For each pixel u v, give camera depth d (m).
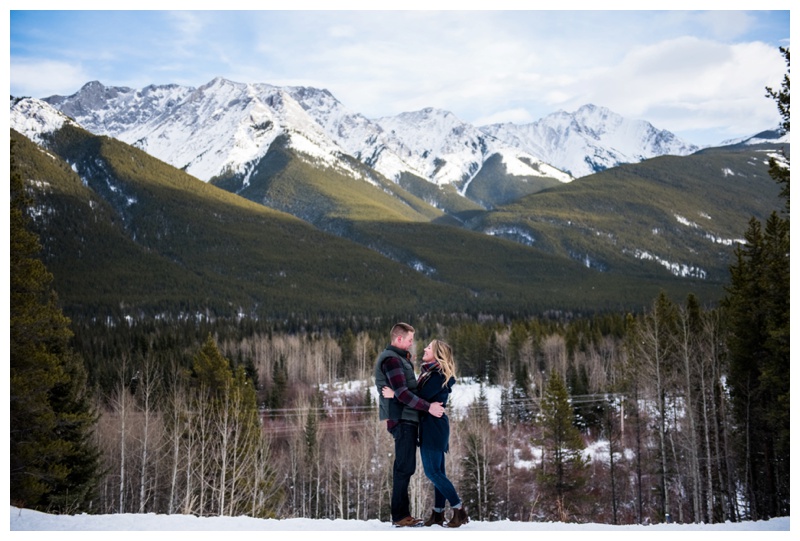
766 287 23.16
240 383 34.00
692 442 27.33
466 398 72.19
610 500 39.19
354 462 39.19
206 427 28.44
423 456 7.86
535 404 54.25
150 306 177.75
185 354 72.06
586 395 54.59
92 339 80.00
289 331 140.75
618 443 43.97
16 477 17.62
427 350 8.03
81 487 22.78
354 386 81.31
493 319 153.38
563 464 35.41
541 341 78.81
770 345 23.34
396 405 7.91
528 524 8.05
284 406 62.62
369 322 154.62
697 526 8.67
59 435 22.33
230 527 7.69
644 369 32.56
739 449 28.88
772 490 25.81
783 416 22.45
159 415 33.31
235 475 26.70
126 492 32.34
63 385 23.36
